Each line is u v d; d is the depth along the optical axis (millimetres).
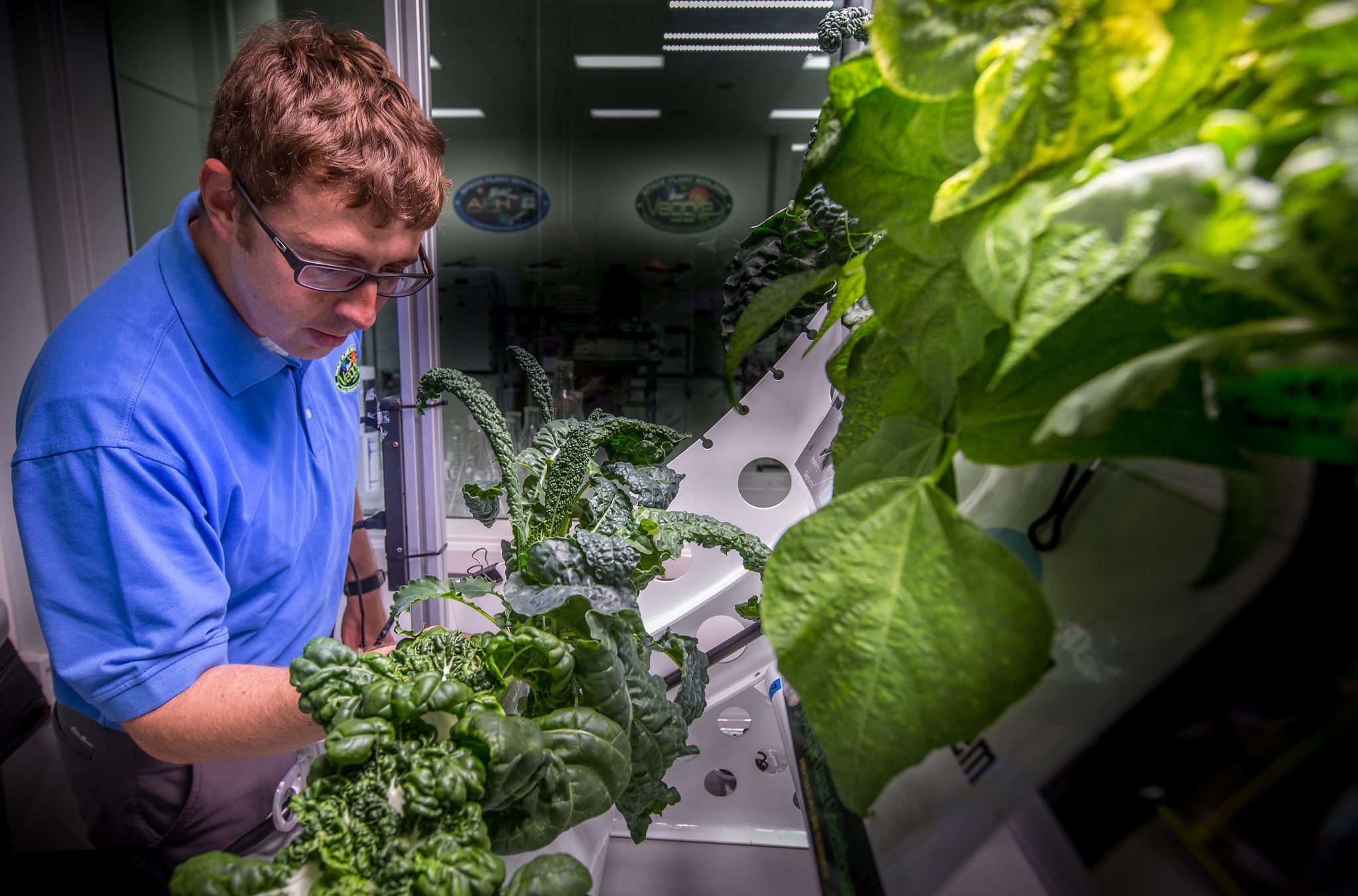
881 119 371
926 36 311
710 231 3303
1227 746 278
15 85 2230
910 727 322
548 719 546
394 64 1377
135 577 757
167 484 797
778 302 437
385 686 469
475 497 804
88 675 759
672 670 969
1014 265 301
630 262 3312
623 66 3152
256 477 936
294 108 723
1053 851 313
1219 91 295
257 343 907
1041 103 300
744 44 3035
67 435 747
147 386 787
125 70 2418
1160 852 279
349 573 1553
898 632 328
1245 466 294
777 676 782
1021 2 288
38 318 2367
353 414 1243
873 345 488
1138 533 362
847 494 351
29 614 2389
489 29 2994
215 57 2631
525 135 3232
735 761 838
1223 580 308
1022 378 350
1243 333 262
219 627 846
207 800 1041
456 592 661
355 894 384
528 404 3014
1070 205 292
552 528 727
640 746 616
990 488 469
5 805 1575
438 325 1575
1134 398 280
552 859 452
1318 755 252
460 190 3232
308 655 514
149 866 906
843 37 899
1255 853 254
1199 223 261
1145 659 320
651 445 827
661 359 3316
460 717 471
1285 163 265
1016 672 308
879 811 410
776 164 3371
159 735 761
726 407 3324
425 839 411
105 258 2432
